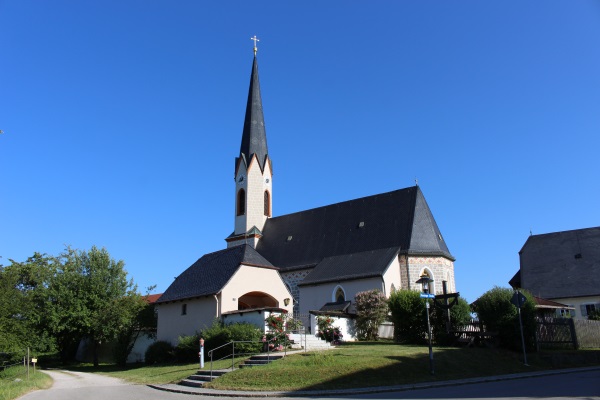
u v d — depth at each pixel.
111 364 43.06
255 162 57.06
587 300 50.28
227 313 32.28
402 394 15.73
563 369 23.55
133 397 18.34
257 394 17.00
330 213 51.59
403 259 42.16
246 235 54.50
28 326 38.28
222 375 20.80
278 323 28.83
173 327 36.69
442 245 44.62
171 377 24.11
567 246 55.94
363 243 45.91
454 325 27.14
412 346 26.28
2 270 38.75
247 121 59.38
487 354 23.78
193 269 40.31
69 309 41.22
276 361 21.59
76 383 25.66
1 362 38.28
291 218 54.62
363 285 40.34
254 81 60.72
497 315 25.75
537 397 13.59
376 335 34.28
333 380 18.16
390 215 46.50
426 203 46.53
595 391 14.62
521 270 57.00
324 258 47.09
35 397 19.52
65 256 44.47
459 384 17.98
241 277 34.78
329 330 31.03
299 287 44.53
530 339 25.88
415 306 28.78
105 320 39.88
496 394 14.65
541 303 41.12
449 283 43.53
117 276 43.97
